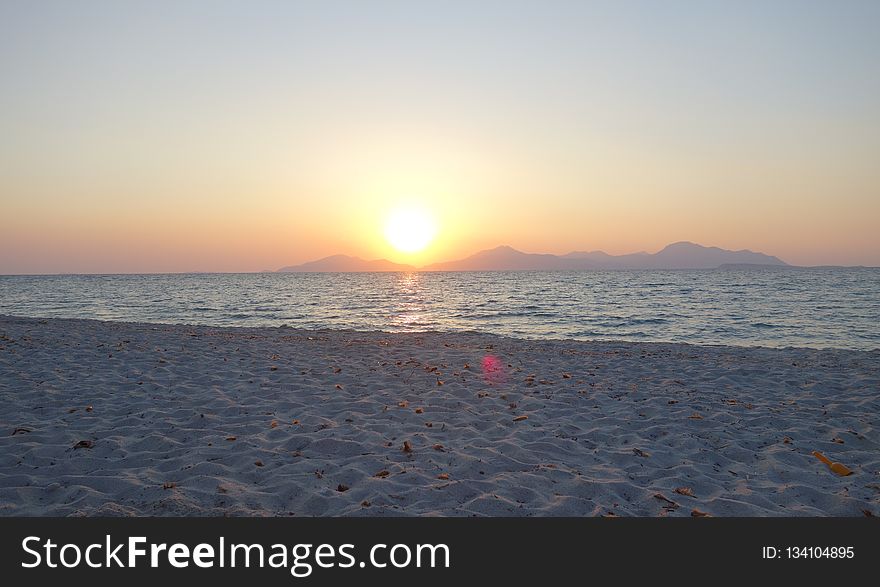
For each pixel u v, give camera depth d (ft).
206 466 16.15
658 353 41.52
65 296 172.76
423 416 22.15
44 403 23.00
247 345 41.47
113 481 14.94
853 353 42.39
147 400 23.81
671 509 13.85
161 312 106.83
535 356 38.29
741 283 251.60
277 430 19.83
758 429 20.94
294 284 305.32
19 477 15.10
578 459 17.51
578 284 257.34
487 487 14.90
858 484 15.56
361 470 16.05
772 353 42.32
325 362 34.37
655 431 20.58
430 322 84.23
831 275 426.10
